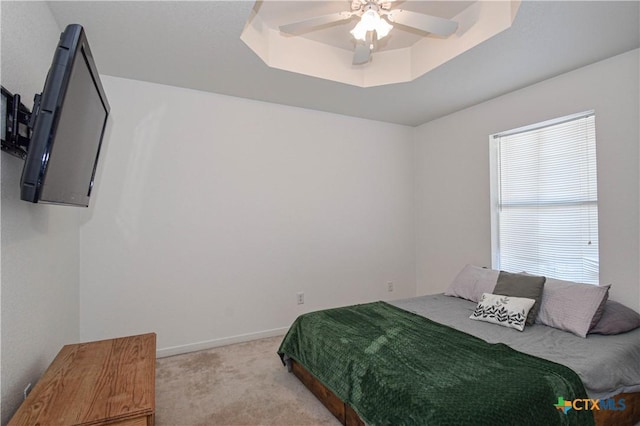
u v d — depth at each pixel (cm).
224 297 326
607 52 248
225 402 225
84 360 166
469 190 374
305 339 243
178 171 308
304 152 370
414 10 249
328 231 384
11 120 135
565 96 284
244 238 337
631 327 222
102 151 281
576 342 208
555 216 305
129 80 292
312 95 334
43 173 122
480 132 360
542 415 145
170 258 304
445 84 309
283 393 236
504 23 219
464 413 135
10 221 141
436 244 416
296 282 364
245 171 338
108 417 117
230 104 332
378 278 418
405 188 439
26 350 156
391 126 430
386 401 158
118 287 285
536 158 320
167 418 207
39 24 178
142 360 167
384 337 214
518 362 177
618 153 251
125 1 190
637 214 242
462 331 228
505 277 281
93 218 278
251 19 247
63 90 123
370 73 314
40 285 176
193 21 210
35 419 115
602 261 261
